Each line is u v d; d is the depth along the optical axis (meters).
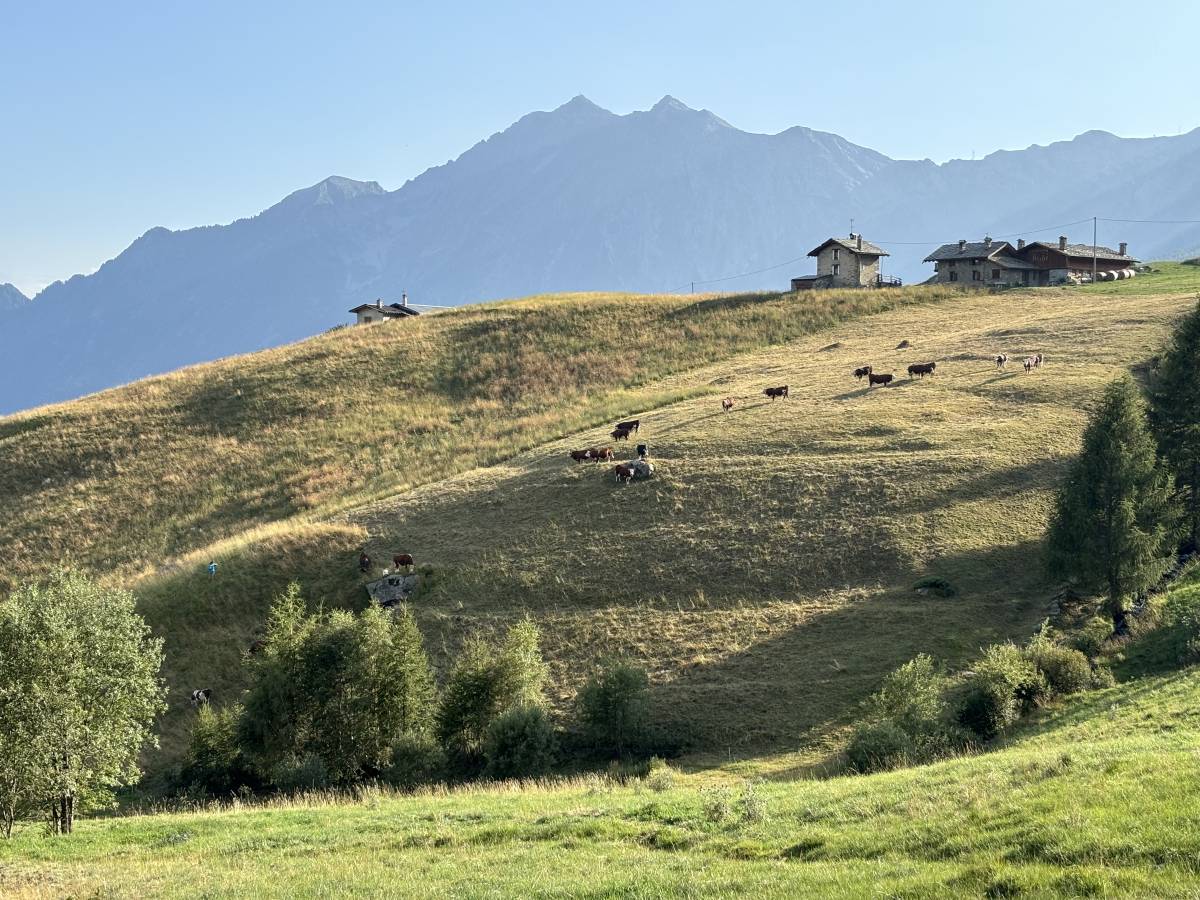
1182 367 54.91
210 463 96.75
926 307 123.88
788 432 75.19
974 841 18.75
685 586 56.81
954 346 97.75
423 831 27.61
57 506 91.69
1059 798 20.02
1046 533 52.34
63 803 33.22
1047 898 15.26
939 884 16.61
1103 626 44.84
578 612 56.25
